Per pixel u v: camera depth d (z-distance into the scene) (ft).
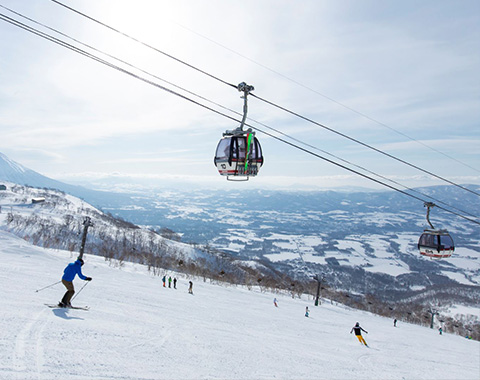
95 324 48.75
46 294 63.41
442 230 81.97
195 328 69.72
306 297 319.06
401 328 217.97
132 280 162.09
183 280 238.68
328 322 158.51
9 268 93.40
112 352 38.47
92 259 255.91
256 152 52.26
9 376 26.91
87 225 169.48
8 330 37.55
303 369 56.03
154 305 89.51
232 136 50.60
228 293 209.36
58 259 167.94
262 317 127.24
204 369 41.34
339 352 85.81
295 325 125.08
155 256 447.83
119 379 31.60
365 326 180.14
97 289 96.22
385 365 80.64
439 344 160.35
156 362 39.09
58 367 30.76
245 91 47.03
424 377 76.43
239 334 77.36
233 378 40.93
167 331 58.23
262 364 52.08
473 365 109.40
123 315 62.64
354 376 60.75
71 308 55.77
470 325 499.10
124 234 547.90
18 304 50.29
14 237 197.67
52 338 37.86
